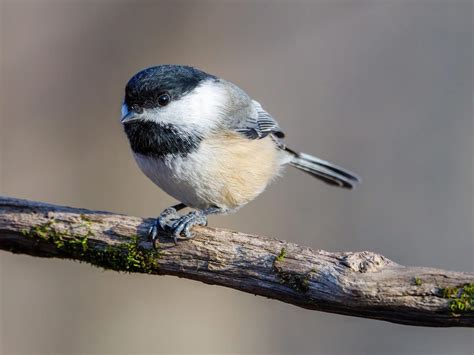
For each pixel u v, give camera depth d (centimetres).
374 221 1223
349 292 535
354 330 1145
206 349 1123
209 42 1294
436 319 511
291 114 1315
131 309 1125
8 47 1196
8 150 1159
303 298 565
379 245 1201
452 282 505
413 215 1223
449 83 1329
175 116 693
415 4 1377
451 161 1255
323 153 1291
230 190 733
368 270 538
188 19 1282
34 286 1103
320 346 1136
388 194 1248
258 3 1333
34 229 671
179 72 709
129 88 698
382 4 1381
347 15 1370
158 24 1263
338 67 1355
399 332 1123
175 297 1150
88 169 1177
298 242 1214
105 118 1198
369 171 1264
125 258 642
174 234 621
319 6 1374
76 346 1073
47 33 1217
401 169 1264
